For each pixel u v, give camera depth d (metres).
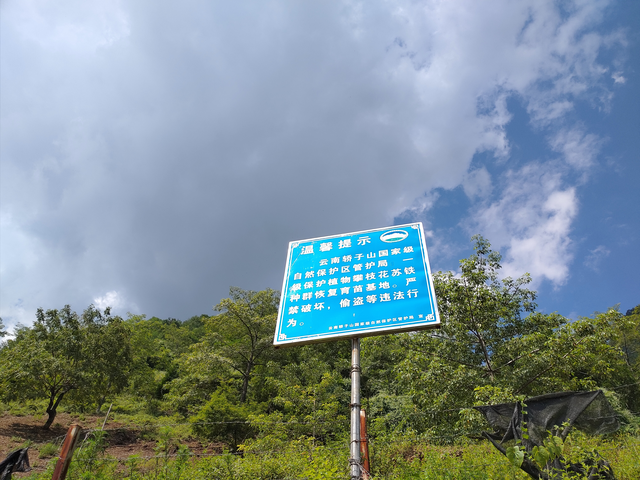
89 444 9.66
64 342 21.06
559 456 6.04
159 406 30.92
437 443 12.46
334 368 30.84
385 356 26.12
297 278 9.44
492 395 12.23
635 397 21.14
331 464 8.72
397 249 9.38
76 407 24.92
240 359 28.14
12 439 16.61
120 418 24.78
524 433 6.19
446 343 15.72
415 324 7.89
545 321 16.03
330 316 8.51
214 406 19.39
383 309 8.33
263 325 28.12
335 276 9.22
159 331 58.34
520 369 14.25
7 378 18.81
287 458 10.62
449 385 13.91
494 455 8.84
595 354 13.95
